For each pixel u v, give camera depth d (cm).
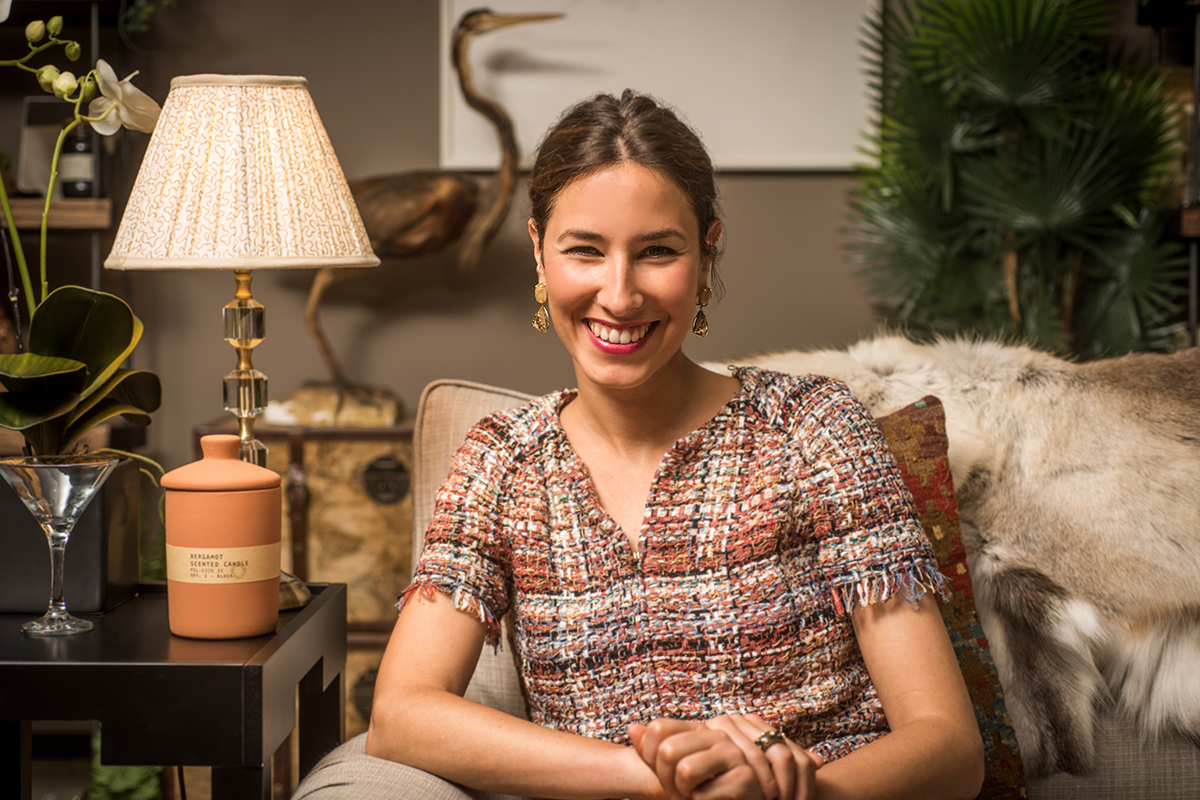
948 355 152
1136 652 131
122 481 134
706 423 111
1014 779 121
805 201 282
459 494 113
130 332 130
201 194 130
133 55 273
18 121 269
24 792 120
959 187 267
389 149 279
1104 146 255
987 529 138
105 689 108
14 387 122
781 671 104
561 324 109
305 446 242
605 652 106
